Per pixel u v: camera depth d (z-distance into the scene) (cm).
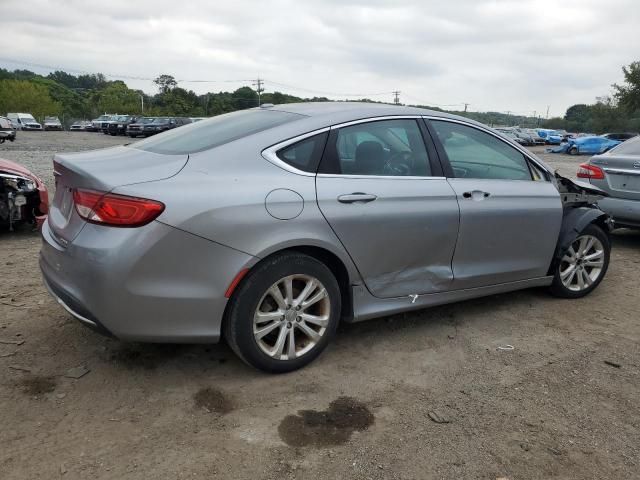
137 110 9400
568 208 480
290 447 267
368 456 262
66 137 3703
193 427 279
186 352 358
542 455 269
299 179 322
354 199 335
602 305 478
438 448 270
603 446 278
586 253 489
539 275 454
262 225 302
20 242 619
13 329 380
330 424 286
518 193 423
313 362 351
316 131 338
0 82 8581
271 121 348
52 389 308
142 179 288
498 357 370
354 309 353
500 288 431
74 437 267
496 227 407
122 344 364
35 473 241
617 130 5881
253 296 308
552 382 339
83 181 293
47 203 654
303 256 321
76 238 291
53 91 11544
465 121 415
